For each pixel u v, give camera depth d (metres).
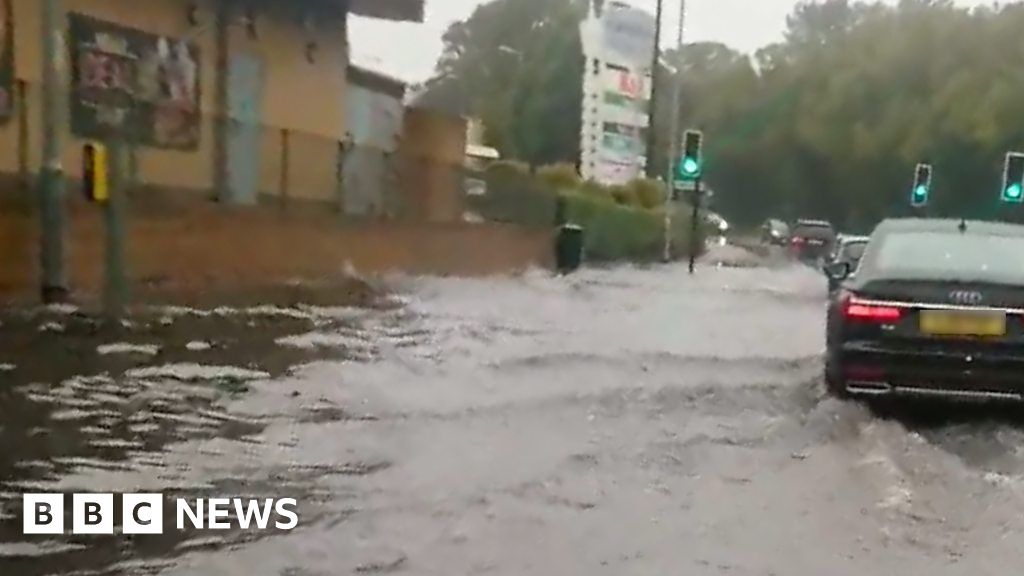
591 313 18.23
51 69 12.55
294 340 12.25
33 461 7.04
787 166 98.94
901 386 9.38
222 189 19.56
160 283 14.87
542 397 9.83
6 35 16.00
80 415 8.23
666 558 5.71
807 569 5.63
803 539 6.12
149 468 7.03
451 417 8.83
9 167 15.66
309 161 20.16
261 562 5.47
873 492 7.11
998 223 10.72
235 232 16.72
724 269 40.09
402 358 11.62
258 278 17.22
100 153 12.16
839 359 9.56
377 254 21.12
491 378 10.77
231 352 11.13
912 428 9.15
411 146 28.95
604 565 5.57
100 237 13.82
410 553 5.65
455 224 24.53
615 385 10.59
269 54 22.66
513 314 16.95
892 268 9.80
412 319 15.20
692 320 18.00
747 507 6.69
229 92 21.30
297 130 21.73
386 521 6.14
